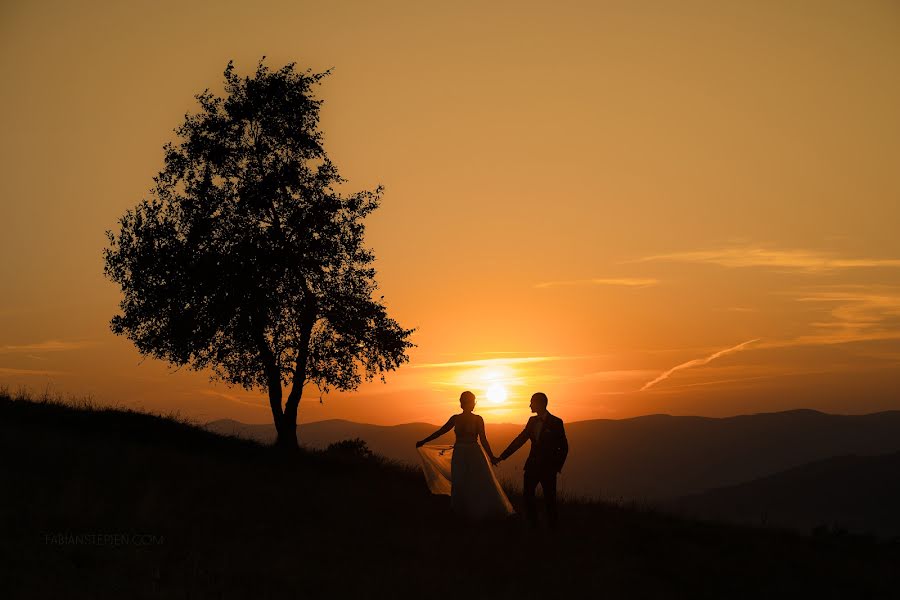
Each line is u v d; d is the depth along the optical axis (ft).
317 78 99.25
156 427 78.64
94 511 41.70
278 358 93.97
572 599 35.01
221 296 90.22
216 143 94.84
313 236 96.02
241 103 96.32
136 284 91.76
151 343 91.86
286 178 93.91
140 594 31.04
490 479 50.96
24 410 74.28
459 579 37.04
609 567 40.93
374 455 95.66
